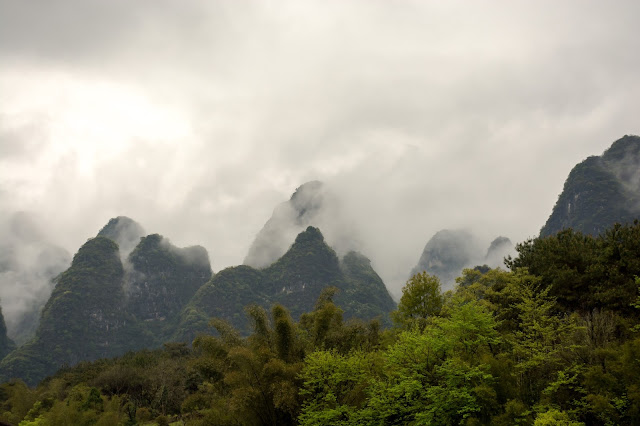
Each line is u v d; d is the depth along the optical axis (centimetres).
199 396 4138
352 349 3019
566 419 2020
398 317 3834
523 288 3073
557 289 3244
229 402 2986
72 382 7569
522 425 2164
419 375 2381
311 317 3712
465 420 2339
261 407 2800
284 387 2686
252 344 3148
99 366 8612
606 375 2167
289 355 3030
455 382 2284
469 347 2594
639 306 2552
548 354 2402
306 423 2542
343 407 2539
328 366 2683
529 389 2444
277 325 3038
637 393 2022
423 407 2353
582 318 2848
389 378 2556
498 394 2375
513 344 2627
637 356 2141
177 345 9606
